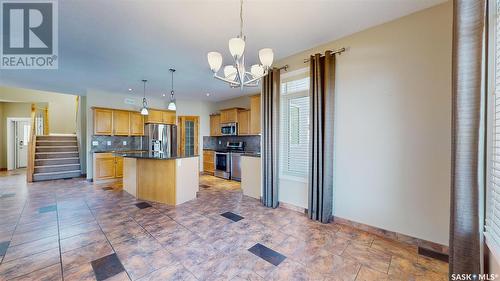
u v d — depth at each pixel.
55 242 2.29
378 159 2.47
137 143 6.50
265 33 2.63
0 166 7.30
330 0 2.01
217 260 1.97
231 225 2.76
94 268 1.84
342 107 2.75
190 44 2.90
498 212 1.26
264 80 3.61
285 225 2.76
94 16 2.24
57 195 4.18
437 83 2.11
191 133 7.20
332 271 1.83
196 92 5.88
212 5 2.06
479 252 1.33
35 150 5.95
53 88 5.38
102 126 5.50
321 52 2.97
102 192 4.43
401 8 2.14
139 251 2.12
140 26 2.44
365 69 2.56
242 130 6.20
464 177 1.40
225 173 6.10
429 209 2.16
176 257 2.02
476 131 1.34
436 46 2.11
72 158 6.43
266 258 2.01
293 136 3.42
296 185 3.32
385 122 2.42
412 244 2.25
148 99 6.53
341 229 2.63
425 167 2.18
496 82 1.31
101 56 3.28
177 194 3.61
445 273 1.80
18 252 2.08
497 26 1.31
